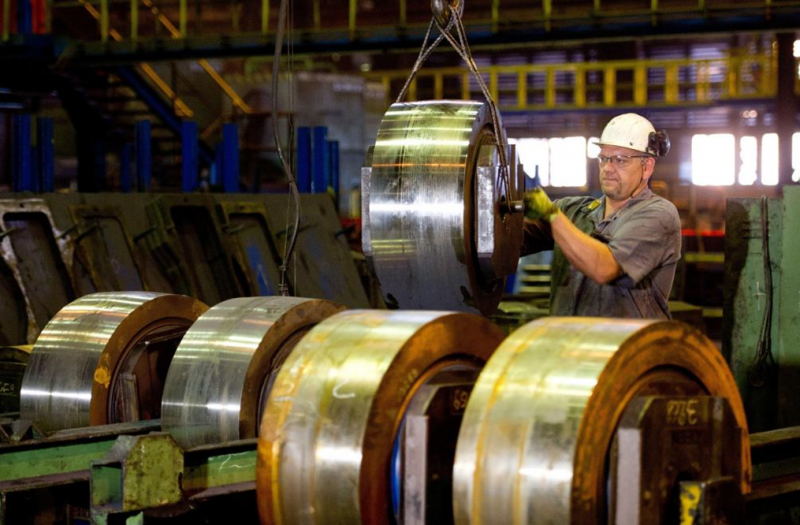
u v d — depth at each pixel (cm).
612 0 1725
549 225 358
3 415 419
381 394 267
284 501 277
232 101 1639
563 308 385
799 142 1616
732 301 492
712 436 256
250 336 353
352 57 2067
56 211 755
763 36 1797
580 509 237
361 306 1003
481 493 247
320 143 1091
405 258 337
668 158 1772
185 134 997
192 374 357
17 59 1228
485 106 342
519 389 250
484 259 329
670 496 246
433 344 281
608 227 376
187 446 354
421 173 331
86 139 1373
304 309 363
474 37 1139
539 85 1953
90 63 1252
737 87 1703
